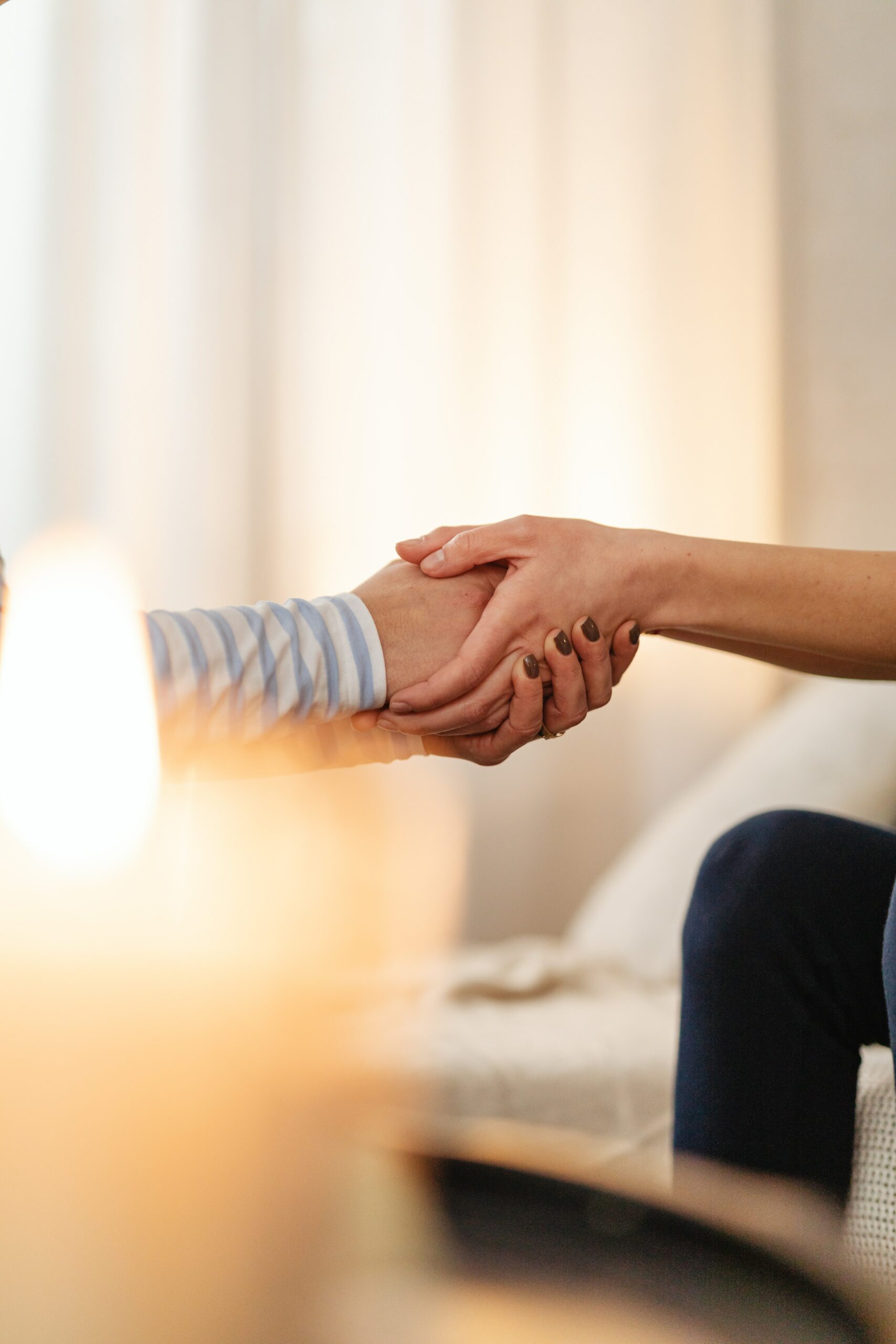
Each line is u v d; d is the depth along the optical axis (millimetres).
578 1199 293
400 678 796
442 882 2047
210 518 2078
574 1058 1098
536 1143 323
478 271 2127
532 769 2115
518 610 794
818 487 2066
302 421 2109
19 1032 240
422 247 2125
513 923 2092
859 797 1435
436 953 2025
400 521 2100
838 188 2074
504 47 2150
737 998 691
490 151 2141
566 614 801
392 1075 273
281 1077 245
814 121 2092
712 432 2102
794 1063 685
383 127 2143
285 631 714
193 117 2115
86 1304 214
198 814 1642
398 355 2115
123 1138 230
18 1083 233
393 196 2133
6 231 2074
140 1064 238
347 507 2102
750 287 2102
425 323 2117
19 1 2105
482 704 820
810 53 2100
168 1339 211
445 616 819
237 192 2113
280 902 1768
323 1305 228
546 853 2107
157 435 2076
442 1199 268
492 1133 317
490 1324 244
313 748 830
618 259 2131
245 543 2080
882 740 1464
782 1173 669
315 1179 237
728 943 697
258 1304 222
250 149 2121
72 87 2096
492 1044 1109
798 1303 262
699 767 2094
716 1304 258
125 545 2061
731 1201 303
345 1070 258
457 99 2143
